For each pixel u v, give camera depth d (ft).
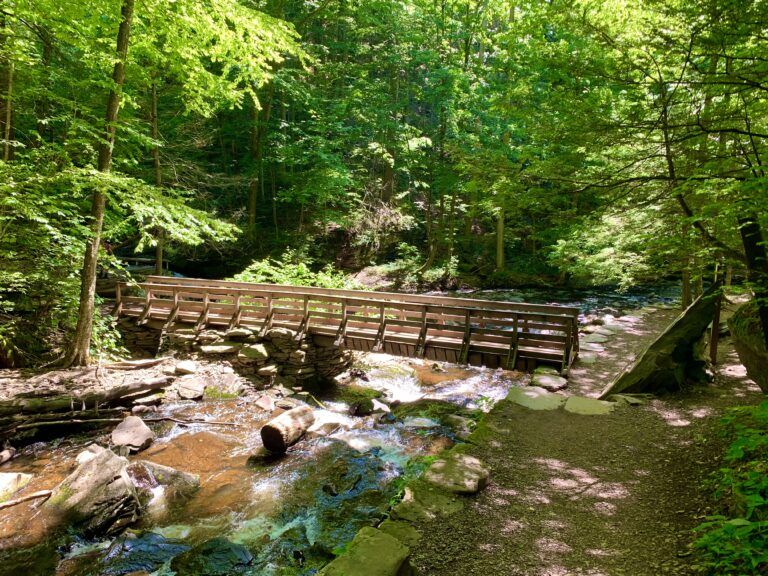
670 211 17.92
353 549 10.21
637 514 12.32
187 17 26.17
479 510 12.95
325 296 32.63
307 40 79.20
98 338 32.24
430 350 29.35
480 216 81.46
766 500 7.91
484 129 66.44
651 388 21.86
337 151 78.69
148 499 17.43
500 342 28.07
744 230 13.70
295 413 23.50
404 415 26.86
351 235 77.87
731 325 19.53
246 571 13.66
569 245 40.88
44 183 23.70
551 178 17.25
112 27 27.40
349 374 35.76
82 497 15.87
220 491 18.30
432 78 67.31
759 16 10.32
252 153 70.85
